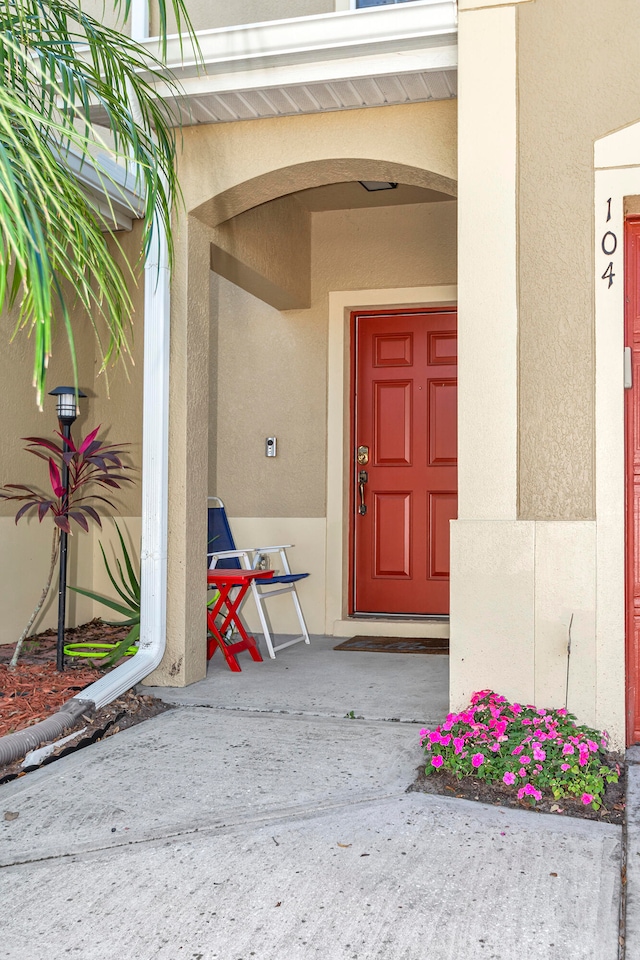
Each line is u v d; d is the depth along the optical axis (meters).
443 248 6.03
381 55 3.58
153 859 2.41
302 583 6.21
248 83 3.73
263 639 5.92
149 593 4.24
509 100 3.37
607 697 3.20
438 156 3.87
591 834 2.56
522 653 3.27
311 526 6.21
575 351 3.29
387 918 2.07
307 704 3.99
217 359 6.48
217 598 4.93
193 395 4.39
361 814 2.71
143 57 3.78
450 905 2.13
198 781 3.00
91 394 6.02
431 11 3.45
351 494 6.34
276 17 4.89
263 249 5.34
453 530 3.34
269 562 6.27
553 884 2.24
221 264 5.07
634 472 3.35
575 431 3.28
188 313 4.33
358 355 6.37
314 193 5.84
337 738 3.48
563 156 3.31
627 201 3.28
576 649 3.22
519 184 3.36
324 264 6.25
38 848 2.49
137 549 5.96
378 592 6.28
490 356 3.36
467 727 3.10
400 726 3.65
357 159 3.97
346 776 3.04
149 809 2.76
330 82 3.67
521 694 3.27
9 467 5.14
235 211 4.45
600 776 2.88
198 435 4.45
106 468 4.28
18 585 5.20
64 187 2.13
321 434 6.23
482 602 3.31
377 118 3.94
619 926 2.03
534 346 3.33
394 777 3.02
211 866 2.36
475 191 3.39
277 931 2.02
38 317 1.69
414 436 6.25
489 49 3.39
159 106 3.95
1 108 1.92
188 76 3.80
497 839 2.52
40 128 2.49
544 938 1.98
